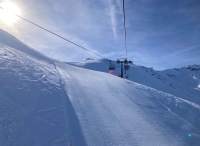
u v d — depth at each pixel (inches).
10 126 168.7
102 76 656.4
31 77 273.3
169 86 3134.8
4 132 159.6
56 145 175.8
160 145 230.8
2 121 168.4
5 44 383.2
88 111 269.4
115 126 249.3
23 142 162.6
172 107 434.6
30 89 240.2
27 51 460.8
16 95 212.8
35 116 200.8
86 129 220.7
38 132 181.8
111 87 465.1
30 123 186.7
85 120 240.2
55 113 224.5
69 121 222.2
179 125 326.0
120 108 320.8
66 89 319.6
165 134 268.8
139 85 609.0
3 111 179.2
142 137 238.8
